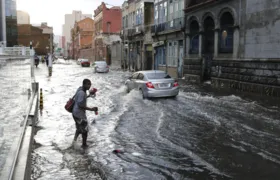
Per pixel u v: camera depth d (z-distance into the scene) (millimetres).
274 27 17312
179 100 15891
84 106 8367
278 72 16812
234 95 17984
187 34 28938
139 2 46312
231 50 22453
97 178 6293
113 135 9398
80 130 8344
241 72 20172
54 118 12000
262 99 16219
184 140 8781
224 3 22469
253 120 11055
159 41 36875
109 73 42531
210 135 9219
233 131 9609
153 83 16062
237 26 21000
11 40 68438
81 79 31625
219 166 6789
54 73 41781
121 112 12922
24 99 9242
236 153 7586
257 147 8000
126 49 55469
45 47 94438
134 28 48375
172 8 33156
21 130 7270
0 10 56062
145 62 44219
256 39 19016
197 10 26828
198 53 27219
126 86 19078
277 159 7113
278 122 10680
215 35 24016
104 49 75125
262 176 6211
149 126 10469
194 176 6301
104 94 18984
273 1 17375
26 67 11727
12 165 5301
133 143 8586
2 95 6785
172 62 33625
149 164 7004
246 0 19969
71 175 6449
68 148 8227
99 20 81062
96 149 8117
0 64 6961
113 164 7027
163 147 8195
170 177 6285
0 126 5762
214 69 23734
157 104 14711
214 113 12398
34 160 7320
